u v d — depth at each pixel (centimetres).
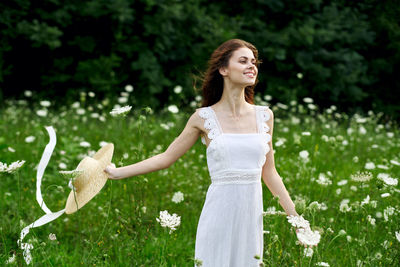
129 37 1145
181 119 797
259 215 265
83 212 432
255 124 272
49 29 1071
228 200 259
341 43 1195
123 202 436
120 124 733
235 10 1269
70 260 336
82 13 1105
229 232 259
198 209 449
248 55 265
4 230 374
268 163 281
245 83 264
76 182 276
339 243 370
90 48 1148
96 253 316
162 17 1103
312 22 1167
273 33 1149
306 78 1187
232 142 260
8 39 1133
